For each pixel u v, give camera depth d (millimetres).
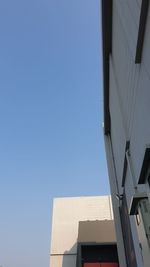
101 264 13023
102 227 15305
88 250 13578
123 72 6086
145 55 3967
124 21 5242
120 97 6879
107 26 7441
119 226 9195
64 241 17938
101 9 7109
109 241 14234
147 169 3475
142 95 4441
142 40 4000
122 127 6957
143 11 3662
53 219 19359
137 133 5203
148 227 3652
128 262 8398
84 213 19453
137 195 3838
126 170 7359
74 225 18812
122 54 6020
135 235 6551
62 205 20094
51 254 17281
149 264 3756
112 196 9641
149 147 3178
